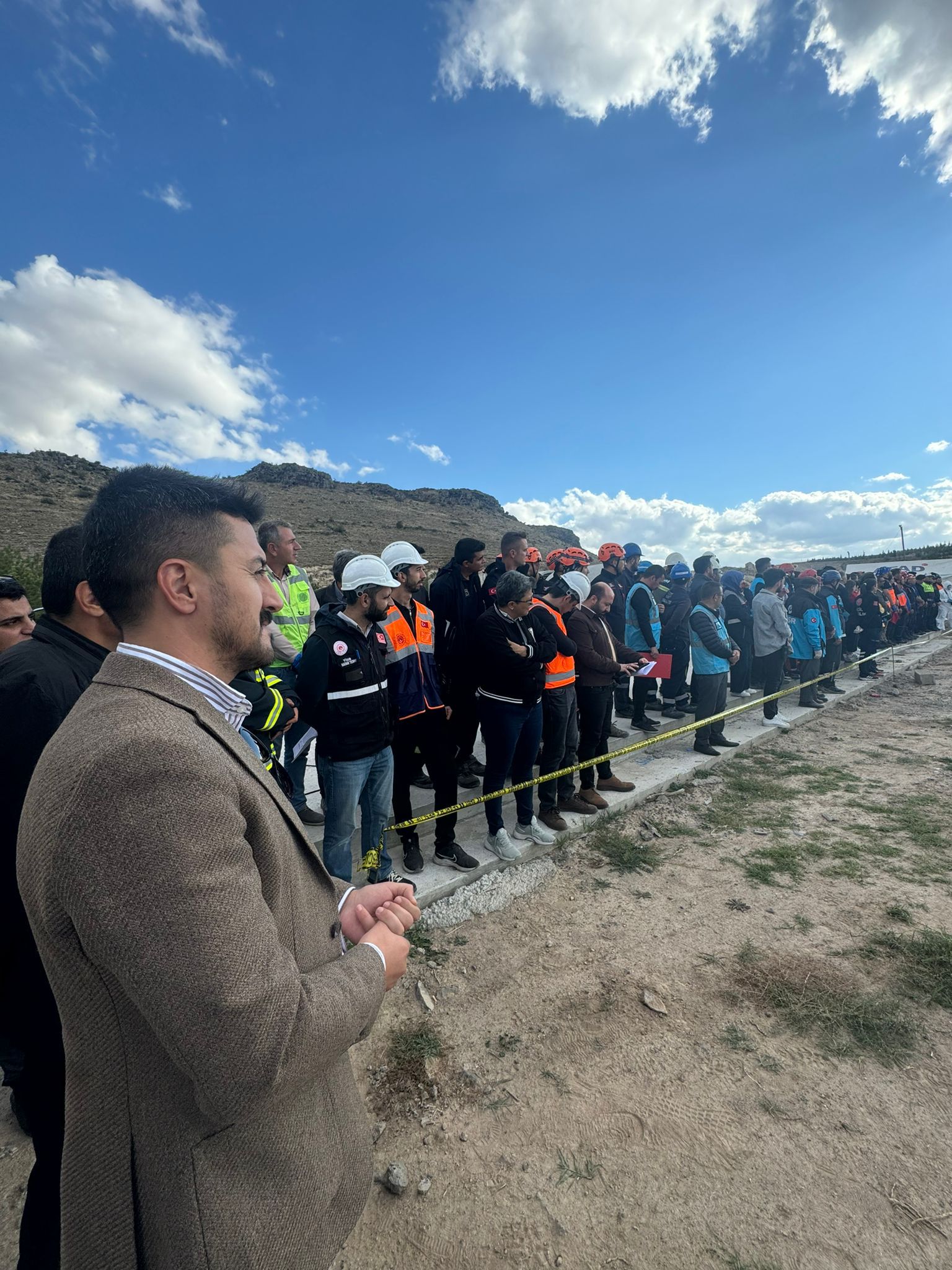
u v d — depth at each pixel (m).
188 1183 0.76
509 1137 1.99
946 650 12.95
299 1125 0.89
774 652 6.84
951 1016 2.46
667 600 7.11
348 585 2.81
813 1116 2.03
